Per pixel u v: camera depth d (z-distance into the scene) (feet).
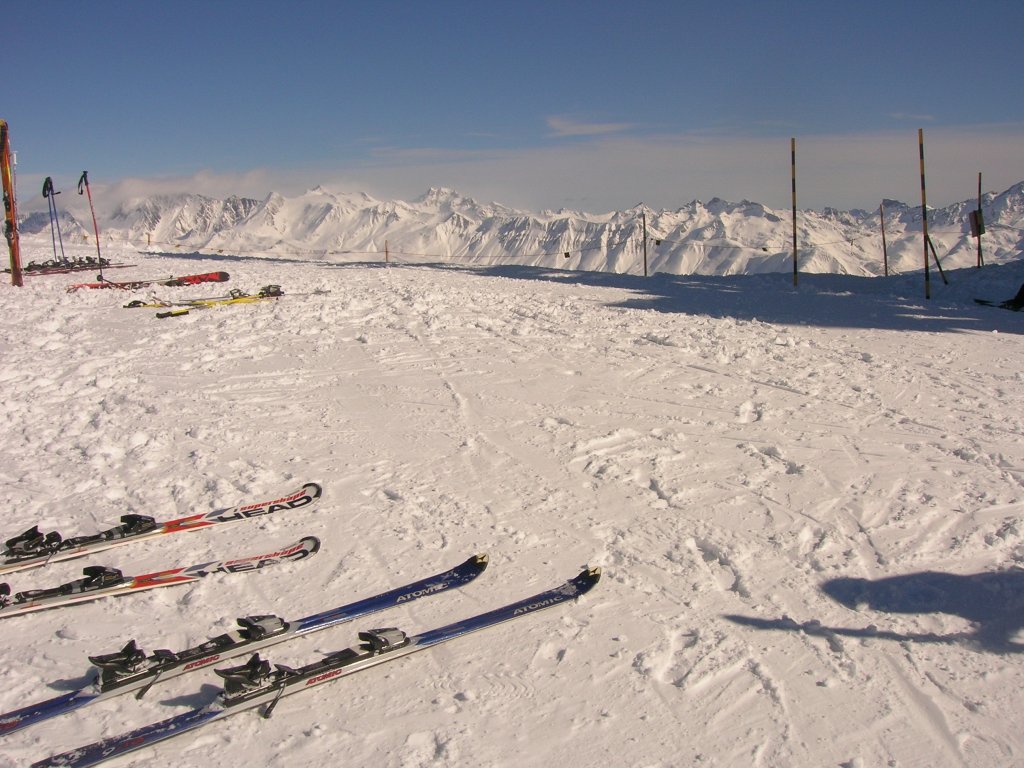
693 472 24.21
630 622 16.34
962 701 13.92
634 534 20.24
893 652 15.31
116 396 32.14
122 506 22.21
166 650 14.84
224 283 70.23
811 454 25.66
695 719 13.44
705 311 56.34
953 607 16.87
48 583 18.06
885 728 13.25
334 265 114.83
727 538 19.90
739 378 35.22
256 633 15.29
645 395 32.42
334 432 28.04
